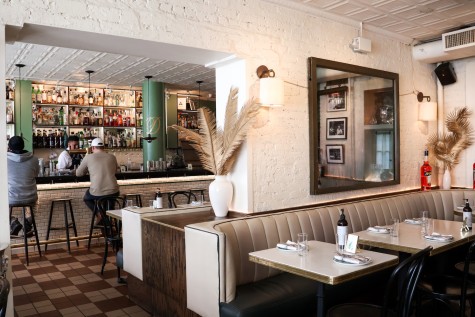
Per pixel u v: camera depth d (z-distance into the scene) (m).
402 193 5.76
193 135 4.22
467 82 6.27
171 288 3.62
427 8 4.77
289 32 4.52
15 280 5.01
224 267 3.03
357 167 5.27
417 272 2.54
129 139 10.11
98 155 6.32
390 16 5.03
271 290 3.24
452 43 5.47
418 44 6.12
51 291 4.61
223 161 4.13
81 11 3.20
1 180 2.98
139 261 4.13
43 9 3.05
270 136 4.36
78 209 6.72
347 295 3.64
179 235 3.49
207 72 8.05
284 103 4.48
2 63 2.94
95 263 5.74
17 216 6.24
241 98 4.19
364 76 5.36
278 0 4.38
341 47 5.07
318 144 4.76
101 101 9.66
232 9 4.05
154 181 7.23
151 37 3.53
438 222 4.21
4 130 2.99
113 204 6.35
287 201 4.51
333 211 4.40
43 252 6.36
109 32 3.32
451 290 3.18
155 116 8.94
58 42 3.57
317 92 4.74
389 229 3.76
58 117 9.23
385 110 5.66
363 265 2.62
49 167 8.96
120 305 4.18
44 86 9.12
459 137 6.23
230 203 4.36
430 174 6.14
